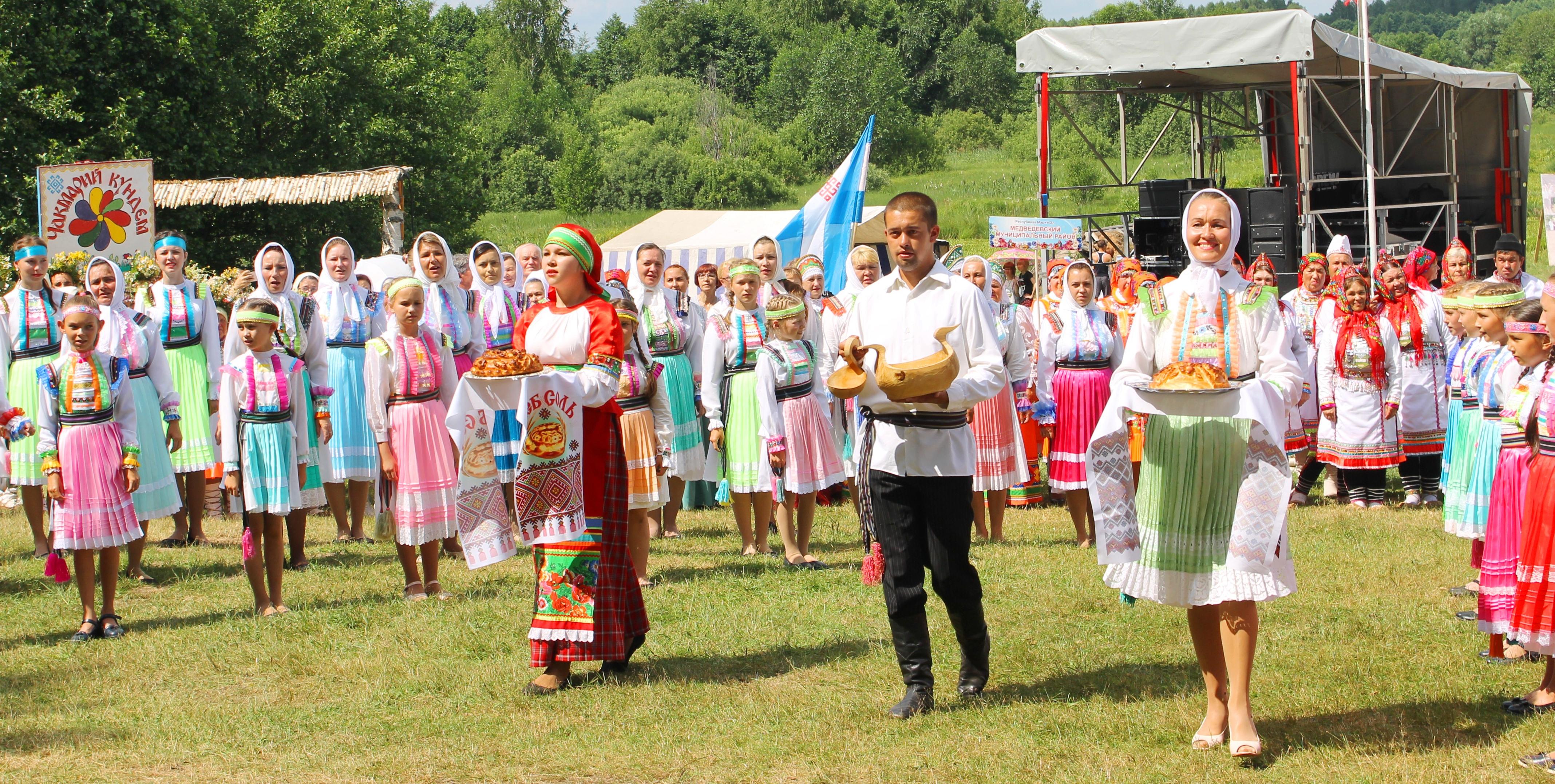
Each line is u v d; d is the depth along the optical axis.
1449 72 16.17
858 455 5.07
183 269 9.23
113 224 12.26
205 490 10.05
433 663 5.82
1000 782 4.24
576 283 5.54
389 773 4.50
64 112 23.36
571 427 5.38
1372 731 4.67
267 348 6.91
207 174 26.88
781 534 8.06
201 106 27.08
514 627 6.37
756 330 8.02
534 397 5.36
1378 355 9.64
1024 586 7.06
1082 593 6.89
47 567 6.42
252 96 29.45
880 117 72.06
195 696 5.46
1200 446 4.45
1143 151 54.53
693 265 17.86
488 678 5.59
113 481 6.57
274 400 6.86
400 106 34.53
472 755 4.66
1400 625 6.14
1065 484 8.36
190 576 7.90
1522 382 5.12
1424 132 17.30
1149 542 4.57
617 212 58.66
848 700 5.15
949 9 90.50
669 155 60.97
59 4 24.22
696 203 59.91
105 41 24.73
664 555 8.29
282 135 31.75
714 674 5.60
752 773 4.41
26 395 8.45
